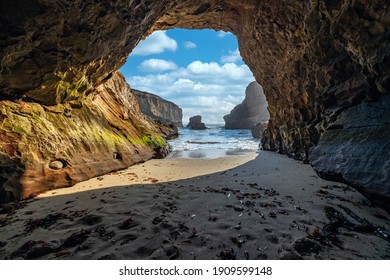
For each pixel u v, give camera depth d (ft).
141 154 43.04
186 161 42.65
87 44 26.04
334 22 24.43
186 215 15.79
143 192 21.34
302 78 37.78
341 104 27.76
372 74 21.67
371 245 12.50
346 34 23.07
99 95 45.60
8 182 19.53
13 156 21.21
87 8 23.12
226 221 14.82
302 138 40.29
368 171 18.10
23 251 11.91
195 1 42.65
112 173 31.30
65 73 27.02
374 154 18.83
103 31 26.86
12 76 22.95
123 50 34.53
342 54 26.91
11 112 23.77
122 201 18.80
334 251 11.84
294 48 37.01
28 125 24.44
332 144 25.02
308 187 23.06
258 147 71.15
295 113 43.32
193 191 21.56
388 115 19.98
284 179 26.76
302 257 11.26
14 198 19.42
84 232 13.51
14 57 21.70
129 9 27.66
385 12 18.16
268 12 38.58
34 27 20.84
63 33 23.24
